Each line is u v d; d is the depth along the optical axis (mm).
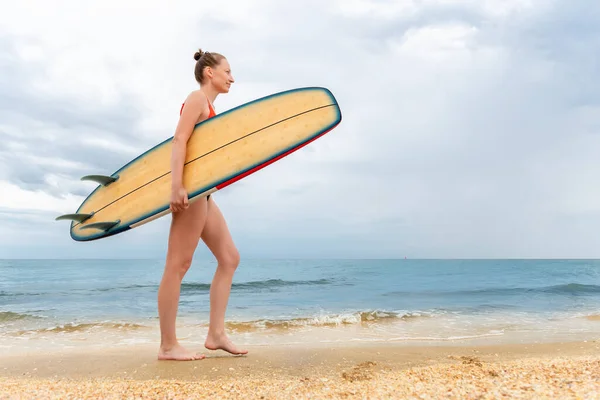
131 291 12391
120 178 3436
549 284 15375
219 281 3559
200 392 2418
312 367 3258
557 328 6008
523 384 2311
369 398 2170
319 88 3416
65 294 11547
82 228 3275
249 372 3068
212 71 3361
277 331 5793
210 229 3438
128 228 3209
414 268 32500
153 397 2311
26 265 39219
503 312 7883
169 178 3246
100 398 2289
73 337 5398
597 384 2238
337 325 6355
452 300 10172
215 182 3055
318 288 14047
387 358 3652
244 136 3221
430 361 3557
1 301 9945
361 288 13992
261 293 12453
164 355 3402
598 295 11383
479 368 2961
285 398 2256
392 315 7344
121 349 4258
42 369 3234
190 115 3115
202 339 5016
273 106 3342
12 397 2305
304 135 3248
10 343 4996
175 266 3242
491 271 27312
